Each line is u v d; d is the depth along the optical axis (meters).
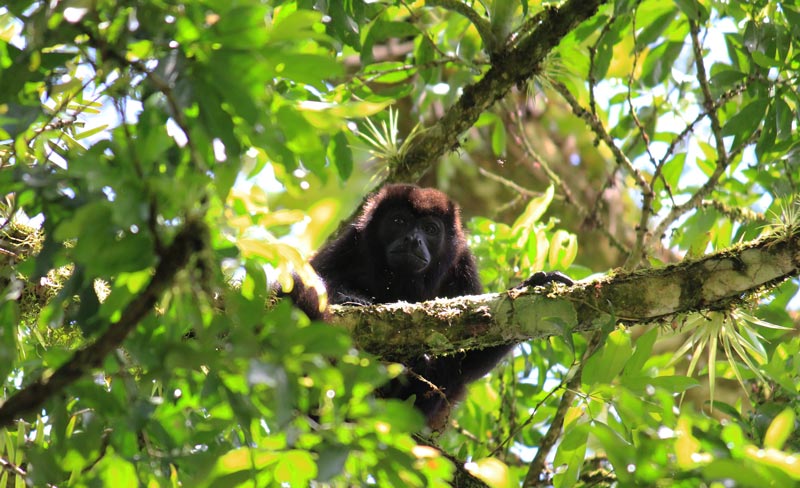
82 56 6.15
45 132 6.84
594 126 11.87
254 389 5.69
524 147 15.04
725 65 13.27
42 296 7.99
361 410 5.50
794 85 11.20
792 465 5.38
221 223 5.54
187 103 4.99
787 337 12.06
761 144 11.12
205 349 5.12
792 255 8.47
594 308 8.73
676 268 8.77
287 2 9.23
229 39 4.93
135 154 4.82
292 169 5.62
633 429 7.34
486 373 10.75
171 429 6.25
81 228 4.79
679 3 10.77
